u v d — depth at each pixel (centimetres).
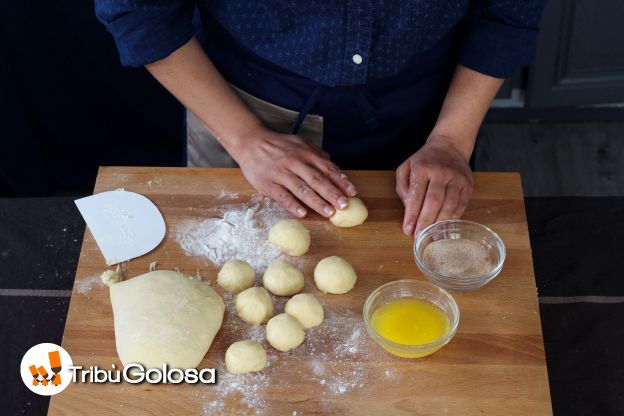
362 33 128
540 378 112
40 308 135
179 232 135
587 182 250
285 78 144
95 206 139
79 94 225
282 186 138
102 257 131
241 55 145
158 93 229
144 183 143
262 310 119
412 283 122
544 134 265
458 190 137
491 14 140
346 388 111
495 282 125
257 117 153
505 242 132
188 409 110
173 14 132
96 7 131
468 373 113
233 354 112
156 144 244
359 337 118
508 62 142
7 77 206
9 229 146
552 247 146
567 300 137
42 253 143
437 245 131
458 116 146
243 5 130
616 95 255
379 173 144
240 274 124
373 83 144
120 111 233
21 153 221
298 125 151
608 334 131
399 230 135
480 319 120
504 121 268
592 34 237
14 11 199
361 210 134
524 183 250
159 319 117
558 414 121
